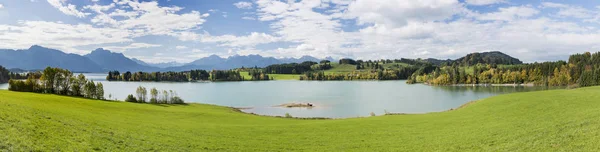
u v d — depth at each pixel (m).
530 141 30.02
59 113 41.44
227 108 115.00
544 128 33.69
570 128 31.52
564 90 67.94
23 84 103.50
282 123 62.22
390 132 43.69
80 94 110.50
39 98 61.88
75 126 34.09
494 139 33.19
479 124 43.50
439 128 44.06
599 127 29.61
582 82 167.75
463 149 31.25
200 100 163.00
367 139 39.84
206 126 50.28
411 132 42.69
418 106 123.69
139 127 41.53
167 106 97.75
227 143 36.62
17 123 29.41
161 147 31.45
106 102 80.81
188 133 41.03
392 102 138.88
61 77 109.31
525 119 41.44
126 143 31.16
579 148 25.53
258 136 42.28
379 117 64.94
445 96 161.62
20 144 24.08
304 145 37.22
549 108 45.88
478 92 182.62
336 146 36.44
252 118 72.62
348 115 105.12
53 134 29.00
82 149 26.50
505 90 193.12
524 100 57.78
